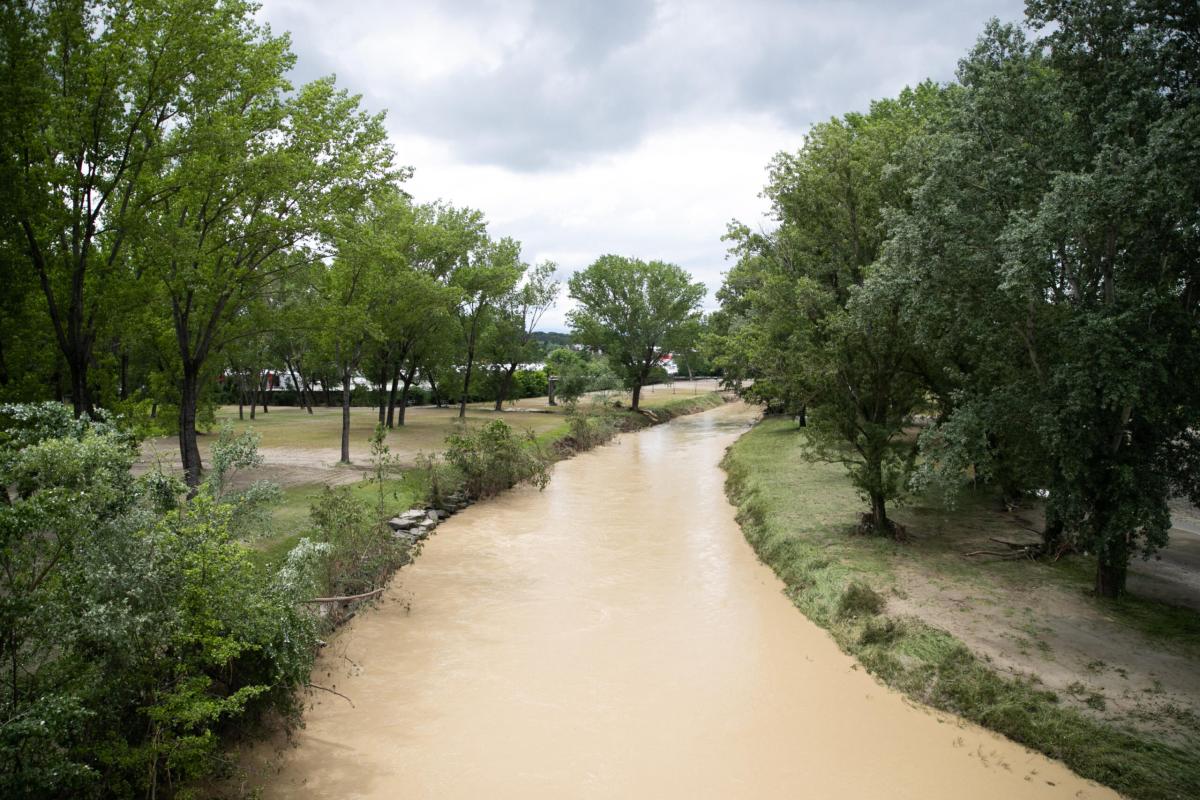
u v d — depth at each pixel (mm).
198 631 7398
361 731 9305
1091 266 11836
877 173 21141
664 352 58156
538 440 34031
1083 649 10461
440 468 24328
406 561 16422
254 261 19141
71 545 6746
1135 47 10672
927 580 13492
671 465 32188
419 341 37469
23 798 5812
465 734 9273
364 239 20578
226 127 15406
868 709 9883
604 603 14070
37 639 6785
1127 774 7895
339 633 12375
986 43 12781
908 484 14445
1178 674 9656
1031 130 12305
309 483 21094
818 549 15750
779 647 11961
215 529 7895
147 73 14383
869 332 15414
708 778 8352
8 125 11625
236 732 8594
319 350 27781
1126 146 10391
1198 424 10703
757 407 66188
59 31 12875
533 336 55406
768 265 30953
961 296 12305
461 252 36875
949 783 8156
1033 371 12141
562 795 8008
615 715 9781
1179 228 10156
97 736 6883
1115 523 10984
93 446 6832
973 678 9922
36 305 14414
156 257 14828
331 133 19281
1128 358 9898
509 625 12938
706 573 16000
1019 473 13320
